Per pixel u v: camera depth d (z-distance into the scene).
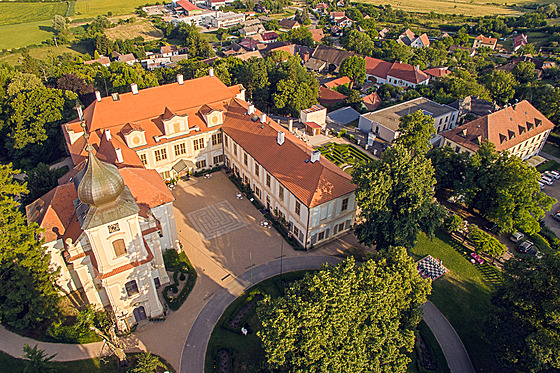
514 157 72.81
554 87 139.50
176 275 63.25
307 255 68.38
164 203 62.00
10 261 50.62
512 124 96.81
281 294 60.72
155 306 56.19
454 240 72.94
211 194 83.62
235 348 52.81
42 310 51.31
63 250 54.38
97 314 52.41
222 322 56.28
